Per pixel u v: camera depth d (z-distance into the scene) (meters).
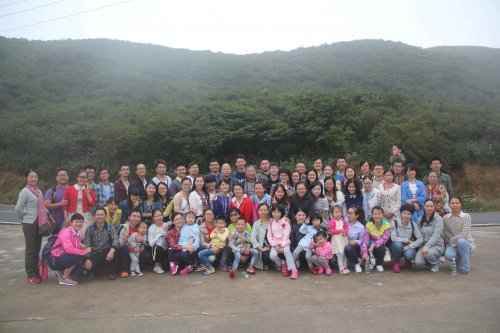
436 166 6.87
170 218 6.50
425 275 5.60
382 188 6.43
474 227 10.28
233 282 5.38
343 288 5.04
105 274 5.86
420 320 3.91
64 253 5.39
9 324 4.02
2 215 13.22
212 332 3.72
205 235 6.08
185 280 5.51
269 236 5.91
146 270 6.12
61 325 3.98
